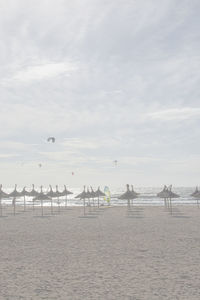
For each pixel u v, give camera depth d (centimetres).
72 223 2281
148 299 651
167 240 1445
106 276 846
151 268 927
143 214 2975
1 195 3167
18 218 2803
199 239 1450
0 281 816
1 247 1346
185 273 859
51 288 746
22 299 668
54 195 3625
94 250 1238
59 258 1099
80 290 725
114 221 2364
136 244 1357
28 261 1059
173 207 3991
